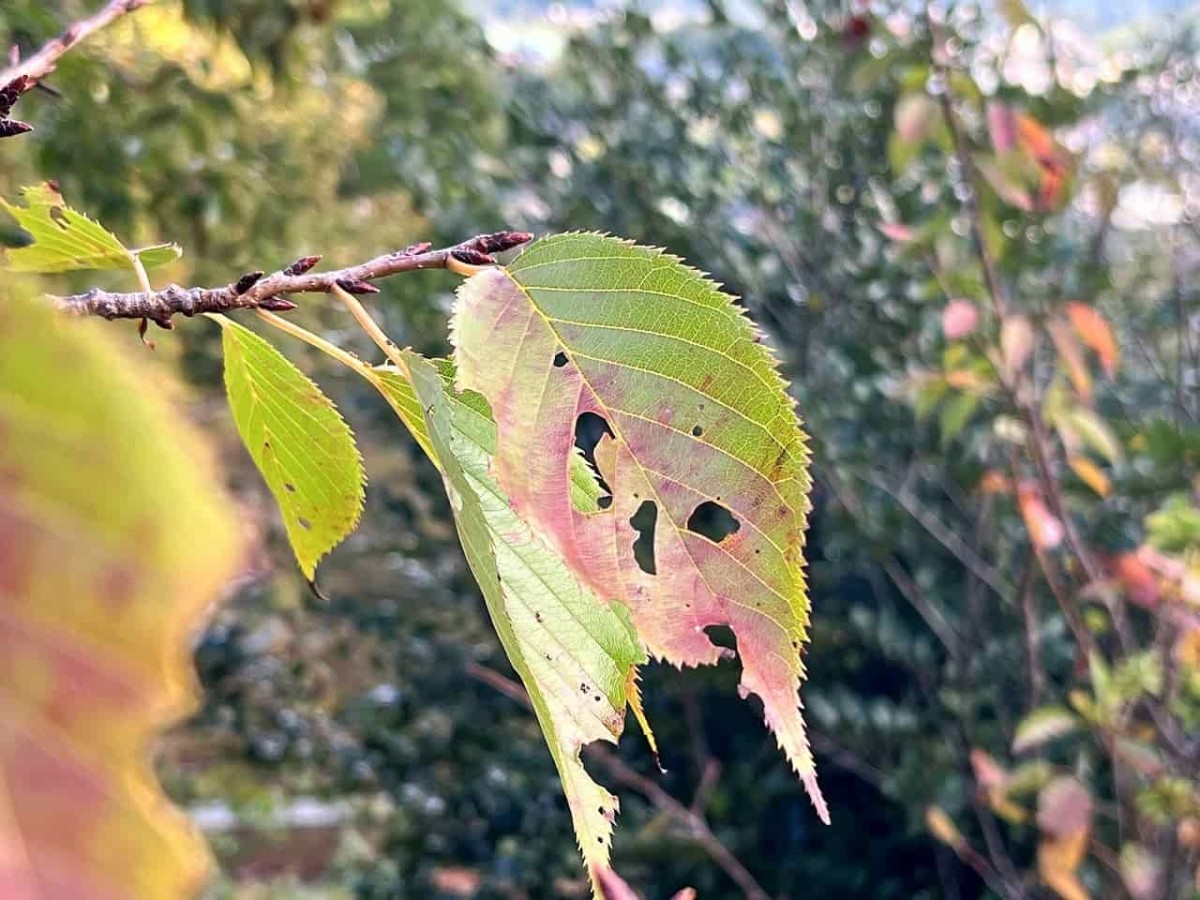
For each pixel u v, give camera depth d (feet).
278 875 3.94
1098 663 1.89
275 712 3.32
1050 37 2.49
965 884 2.91
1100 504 2.67
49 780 0.17
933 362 2.80
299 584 3.17
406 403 0.57
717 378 0.55
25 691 0.16
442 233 2.89
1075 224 3.01
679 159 3.15
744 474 0.55
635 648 0.57
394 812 3.34
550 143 3.13
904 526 2.77
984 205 1.96
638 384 0.55
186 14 2.25
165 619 0.16
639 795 3.02
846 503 2.73
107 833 0.17
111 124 2.14
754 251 3.13
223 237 2.61
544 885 2.87
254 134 2.78
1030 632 2.28
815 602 3.11
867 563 2.92
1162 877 1.99
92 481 0.16
